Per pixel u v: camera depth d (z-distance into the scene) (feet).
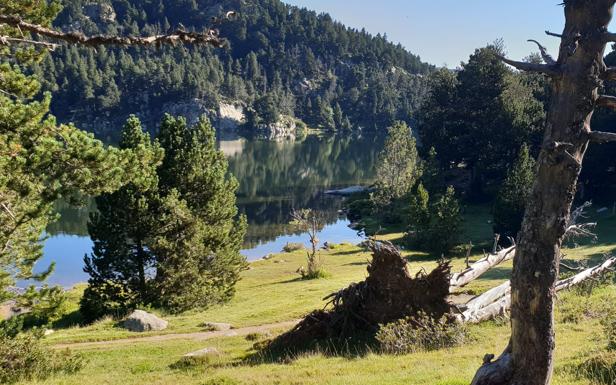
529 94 285.02
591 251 134.51
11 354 55.36
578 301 69.15
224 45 20.17
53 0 53.98
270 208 284.82
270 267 158.71
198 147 104.99
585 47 19.60
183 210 98.58
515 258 21.59
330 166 469.57
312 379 40.32
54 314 67.62
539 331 21.08
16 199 53.62
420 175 236.43
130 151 56.49
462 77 280.10
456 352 47.80
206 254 104.83
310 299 96.43
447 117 276.62
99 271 98.89
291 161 504.43
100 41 20.75
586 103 19.88
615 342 39.60
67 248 191.52
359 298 60.70
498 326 62.64
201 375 49.14
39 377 53.78
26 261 63.26
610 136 19.56
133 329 81.66
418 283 58.95
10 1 49.08
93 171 52.90
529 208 21.02
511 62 20.79
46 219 62.44
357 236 217.36
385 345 52.29
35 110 51.49
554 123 20.30
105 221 97.19
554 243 20.59
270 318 83.15
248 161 499.10
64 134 52.85
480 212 226.58
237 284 135.23
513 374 22.07
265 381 41.70
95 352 66.39
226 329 78.48
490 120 258.16
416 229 168.86
